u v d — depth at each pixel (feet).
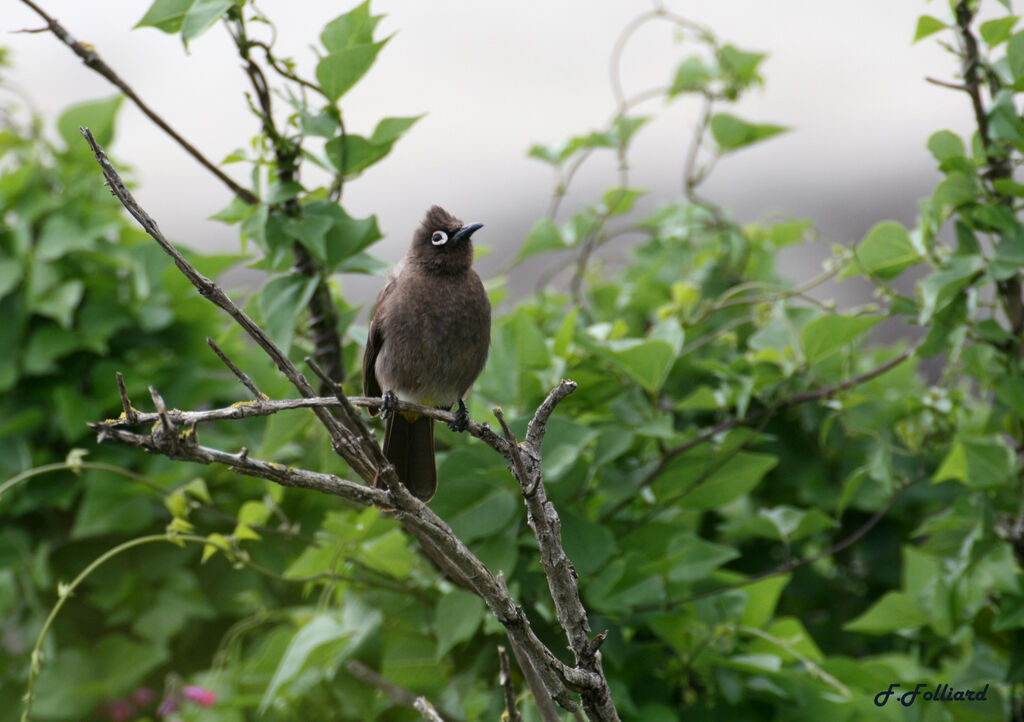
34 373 35.78
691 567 28.84
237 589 34.71
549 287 47.83
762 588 30.99
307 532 34.17
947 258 30.86
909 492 37.76
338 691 28.84
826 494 38.24
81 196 36.76
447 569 27.73
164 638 34.09
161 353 37.40
